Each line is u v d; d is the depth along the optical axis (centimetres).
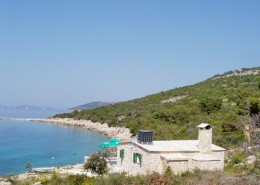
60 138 12481
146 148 4678
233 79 15662
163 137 7944
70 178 3862
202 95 12694
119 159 5569
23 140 11750
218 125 7519
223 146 5775
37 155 8638
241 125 1967
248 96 10062
